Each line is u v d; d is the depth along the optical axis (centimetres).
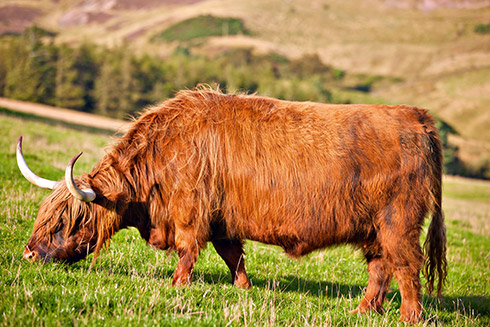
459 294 1269
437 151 990
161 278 947
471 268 1558
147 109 1015
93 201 911
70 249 924
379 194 941
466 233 2217
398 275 942
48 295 730
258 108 969
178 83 16788
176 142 930
